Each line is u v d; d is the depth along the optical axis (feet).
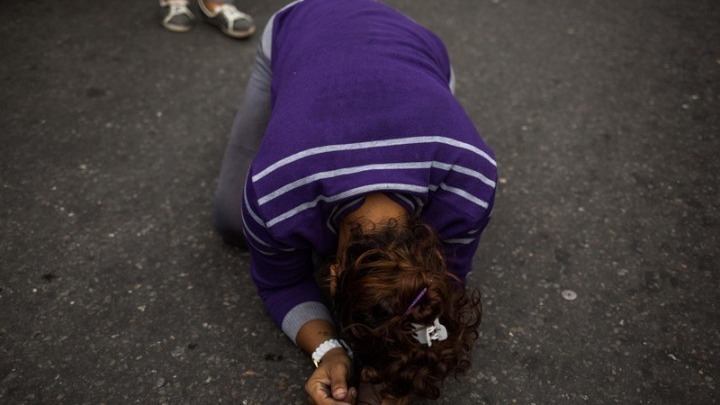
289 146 4.55
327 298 6.29
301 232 4.60
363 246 4.37
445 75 6.05
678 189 8.20
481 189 4.65
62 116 8.68
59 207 7.47
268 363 6.08
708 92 9.84
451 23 11.10
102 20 10.52
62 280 6.70
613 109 9.45
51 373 5.91
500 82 9.88
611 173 8.38
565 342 6.41
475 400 5.88
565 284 6.97
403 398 4.80
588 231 7.57
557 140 8.86
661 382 6.12
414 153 4.52
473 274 7.00
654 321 6.64
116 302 6.53
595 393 6.00
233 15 10.27
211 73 9.69
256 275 5.57
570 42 10.81
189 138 8.55
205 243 7.17
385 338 4.18
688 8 11.73
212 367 6.03
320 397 4.86
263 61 6.43
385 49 5.15
